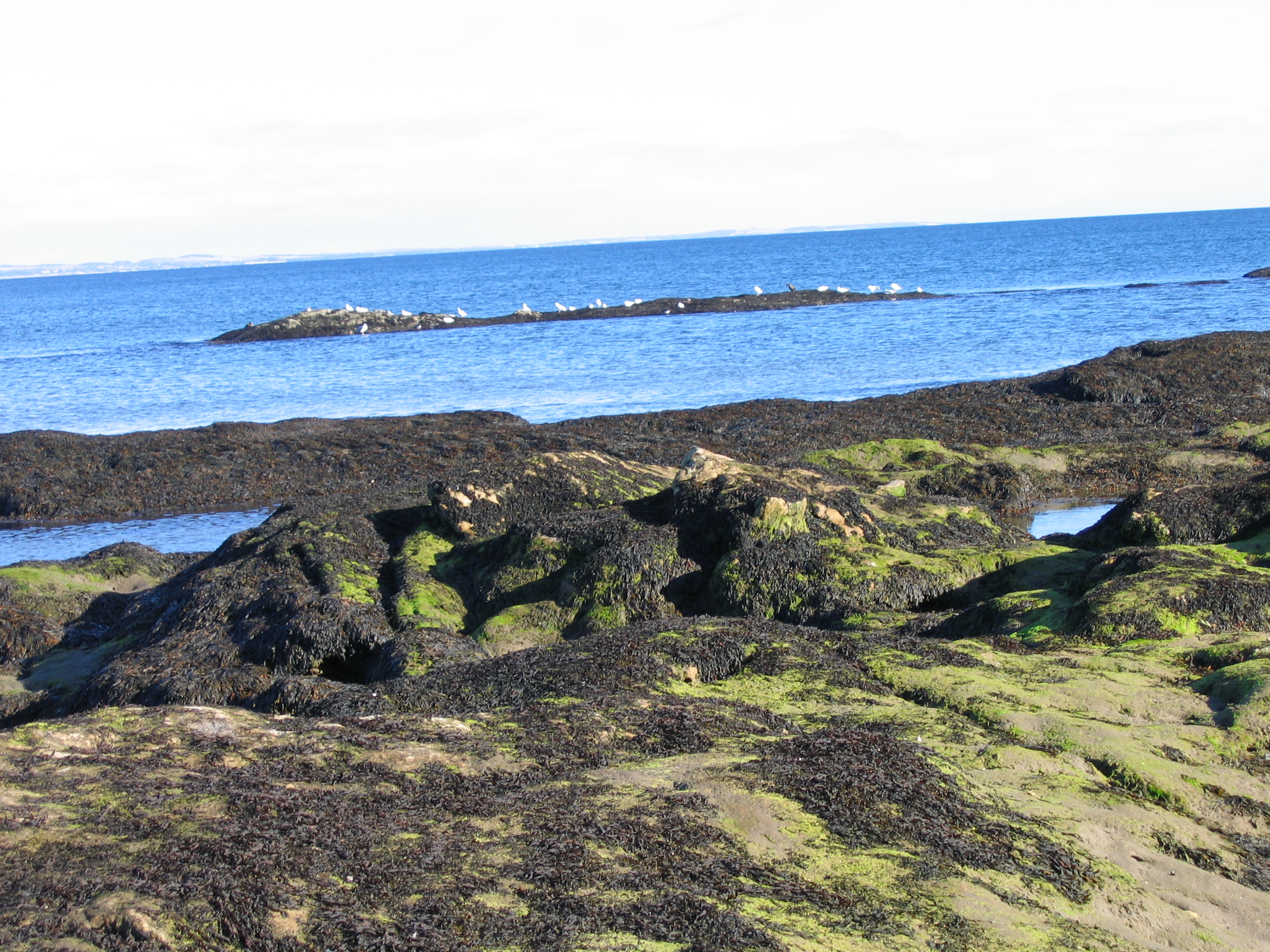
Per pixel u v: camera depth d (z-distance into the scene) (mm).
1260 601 11883
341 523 17781
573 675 11148
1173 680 10359
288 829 7219
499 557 16516
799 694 10719
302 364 57000
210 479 30078
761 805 7656
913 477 24078
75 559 20672
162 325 94750
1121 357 35812
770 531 15414
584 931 6074
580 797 7840
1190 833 7836
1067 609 12711
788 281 118625
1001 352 48312
